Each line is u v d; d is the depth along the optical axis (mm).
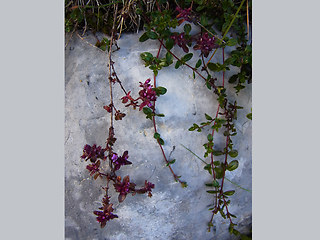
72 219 304
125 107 288
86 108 292
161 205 304
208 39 275
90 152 273
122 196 277
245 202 336
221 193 309
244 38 305
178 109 296
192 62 298
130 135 291
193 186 311
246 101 318
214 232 329
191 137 303
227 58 304
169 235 311
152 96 264
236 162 306
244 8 300
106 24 283
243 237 339
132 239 305
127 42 286
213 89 305
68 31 286
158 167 298
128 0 272
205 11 290
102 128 291
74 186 301
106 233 303
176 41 271
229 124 298
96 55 287
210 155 311
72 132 296
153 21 270
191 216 315
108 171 292
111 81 275
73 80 292
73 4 278
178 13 285
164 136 295
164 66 278
